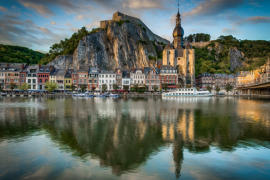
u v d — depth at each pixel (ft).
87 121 74.69
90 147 44.80
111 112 99.40
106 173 32.76
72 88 307.37
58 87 317.22
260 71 386.11
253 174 32.45
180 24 456.86
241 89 406.41
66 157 39.09
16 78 309.22
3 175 32.01
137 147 44.96
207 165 35.83
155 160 37.99
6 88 306.76
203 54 599.57
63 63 444.55
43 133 56.59
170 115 90.27
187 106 132.57
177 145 46.42
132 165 35.81
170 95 262.67
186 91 266.77
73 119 78.95
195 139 51.19
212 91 378.53
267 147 45.11
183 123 71.41
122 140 50.16
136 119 79.36
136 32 538.88
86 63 441.68
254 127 65.10
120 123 70.95
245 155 40.29
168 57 422.00
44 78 316.40
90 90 321.93
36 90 299.38
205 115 90.94
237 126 66.69
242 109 116.16
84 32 510.17
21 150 42.73
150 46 533.55
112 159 38.27
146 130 60.44
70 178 31.12
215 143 47.96
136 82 334.65
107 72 327.67
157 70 357.61
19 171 33.30
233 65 613.93
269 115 91.81
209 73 449.48
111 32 500.74
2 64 313.32
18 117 83.30
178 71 419.95
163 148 44.45
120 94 304.30
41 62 470.39
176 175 32.17
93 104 144.25
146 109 113.19
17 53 463.01
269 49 649.20
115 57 476.95
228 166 35.29
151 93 319.06
